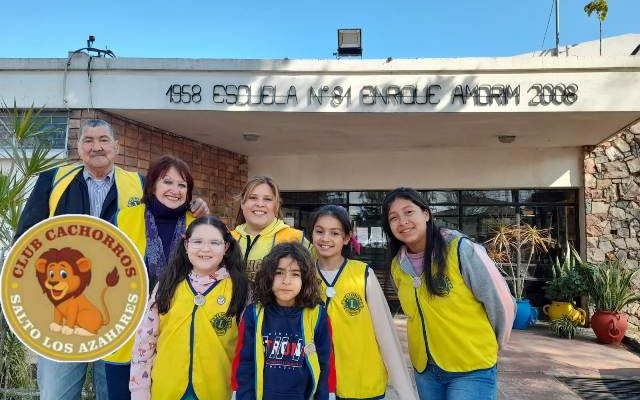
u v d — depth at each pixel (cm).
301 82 595
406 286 262
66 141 587
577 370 539
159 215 277
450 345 244
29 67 584
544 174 823
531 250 809
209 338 236
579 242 819
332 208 268
